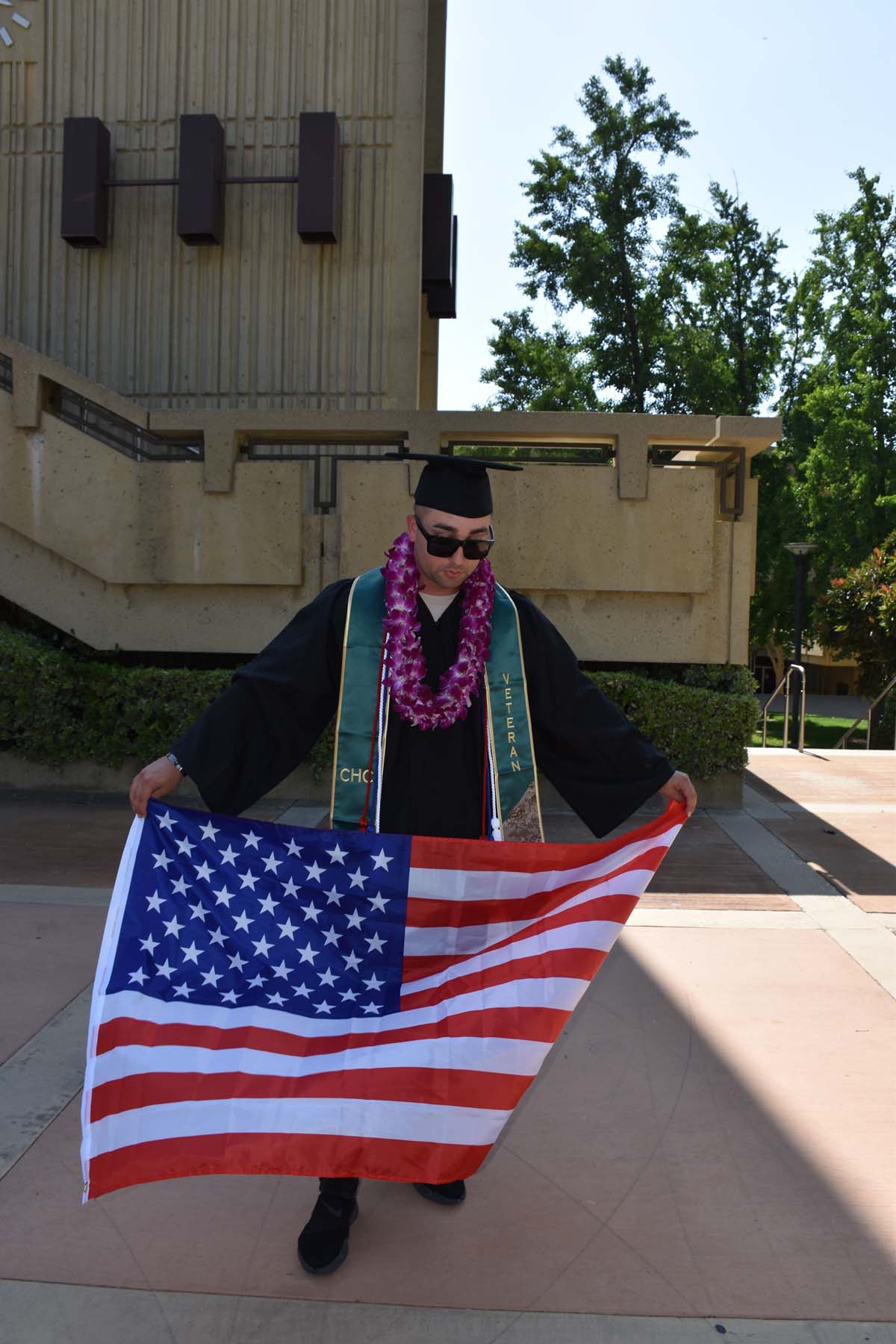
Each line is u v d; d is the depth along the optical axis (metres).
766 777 9.53
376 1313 2.25
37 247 10.42
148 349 10.37
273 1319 2.23
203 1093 2.32
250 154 10.20
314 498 7.96
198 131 9.82
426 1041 2.42
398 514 7.65
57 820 6.93
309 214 9.84
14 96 10.35
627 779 2.64
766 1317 2.25
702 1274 2.40
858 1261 2.45
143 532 7.80
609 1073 3.39
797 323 36.88
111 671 7.76
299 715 2.61
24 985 3.99
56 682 7.70
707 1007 3.93
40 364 7.76
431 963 2.54
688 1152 2.92
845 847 6.56
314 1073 2.36
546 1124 3.07
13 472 7.86
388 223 10.15
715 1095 3.25
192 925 2.48
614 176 31.44
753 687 8.09
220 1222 2.58
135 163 10.30
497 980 2.49
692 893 5.47
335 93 10.12
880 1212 2.65
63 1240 2.48
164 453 9.66
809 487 33.94
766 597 34.25
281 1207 2.66
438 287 12.71
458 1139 2.32
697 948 4.59
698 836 6.87
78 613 8.03
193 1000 2.43
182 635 7.98
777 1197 2.71
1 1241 2.47
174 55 10.20
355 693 2.57
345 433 7.74
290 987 2.49
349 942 2.53
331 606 2.66
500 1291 2.33
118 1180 2.22
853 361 34.50
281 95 10.14
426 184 12.38
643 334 32.12
